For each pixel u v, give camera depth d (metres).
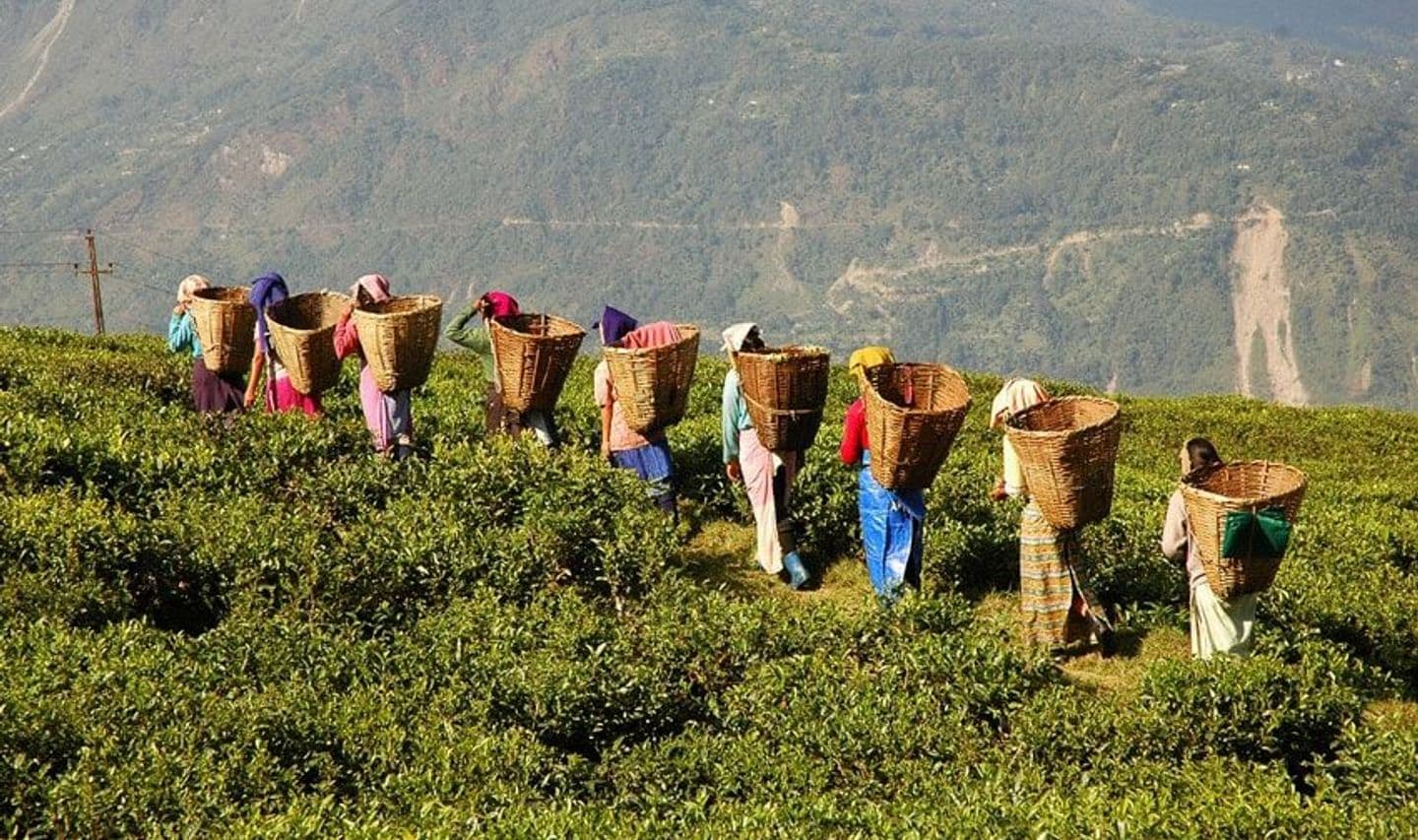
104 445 14.16
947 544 14.33
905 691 11.01
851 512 14.70
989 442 23.73
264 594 12.15
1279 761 10.13
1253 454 29.12
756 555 14.55
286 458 14.42
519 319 15.53
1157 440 29.55
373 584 12.41
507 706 10.54
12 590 10.98
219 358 15.59
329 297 15.87
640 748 10.28
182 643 10.74
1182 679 10.89
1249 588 11.40
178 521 12.68
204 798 8.56
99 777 8.56
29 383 18.19
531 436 15.02
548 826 8.50
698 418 19.00
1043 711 10.62
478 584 12.50
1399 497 23.91
